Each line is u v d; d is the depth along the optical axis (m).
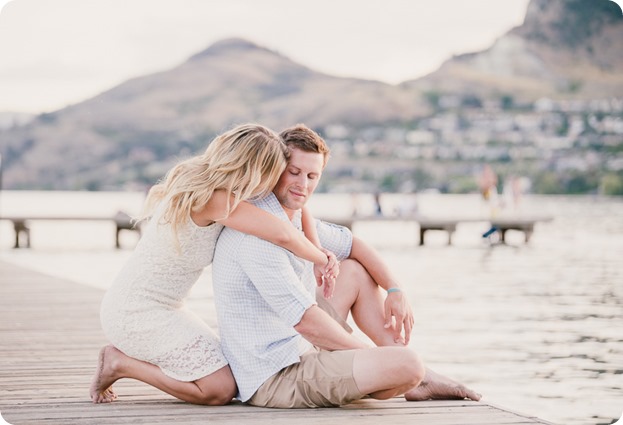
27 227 20.25
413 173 103.31
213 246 3.62
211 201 3.49
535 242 22.77
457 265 16.14
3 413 3.58
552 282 13.31
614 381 6.39
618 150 101.81
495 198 24.08
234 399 3.82
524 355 7.31
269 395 3.61
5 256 17.58
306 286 3.71
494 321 9.23
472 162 103.38
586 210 44.50
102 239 23.59
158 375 3.66
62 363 4.95
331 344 3.56
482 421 3.42
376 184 103.19
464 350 7.48
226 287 3.60
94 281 12.54
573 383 6.32
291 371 3.59
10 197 62.97
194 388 3.64
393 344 3.85
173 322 3.62
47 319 6.95
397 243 22.38
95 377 3.75
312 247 3.59
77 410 3.64
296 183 3.62
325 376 3.53
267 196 3.62
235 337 3.63
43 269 14.58
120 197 67.56
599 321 9.36
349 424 3.34
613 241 23.19
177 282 3.63
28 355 5.23
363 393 3.52
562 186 100.38
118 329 3.61
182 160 3.68
